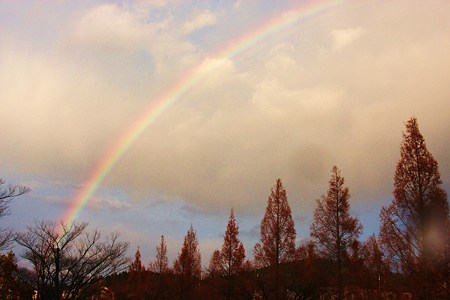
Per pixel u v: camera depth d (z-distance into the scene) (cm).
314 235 3059
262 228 3203
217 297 3716
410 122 2216
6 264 2831
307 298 2777
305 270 2848
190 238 4572
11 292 2867
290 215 3200
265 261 3100
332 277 2928
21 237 3341
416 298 1959
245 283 3022
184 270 4403
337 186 3105
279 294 2820
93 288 3138
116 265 3084
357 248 2995
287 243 3116
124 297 4666
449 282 1914
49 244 2872
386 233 2267
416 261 2034
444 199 2047
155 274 4850
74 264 2875
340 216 3044
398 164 2180
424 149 2148
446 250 1972
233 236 3628
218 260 3612
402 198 2117
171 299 4475
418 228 2052
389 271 2738
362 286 2953
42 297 2812
